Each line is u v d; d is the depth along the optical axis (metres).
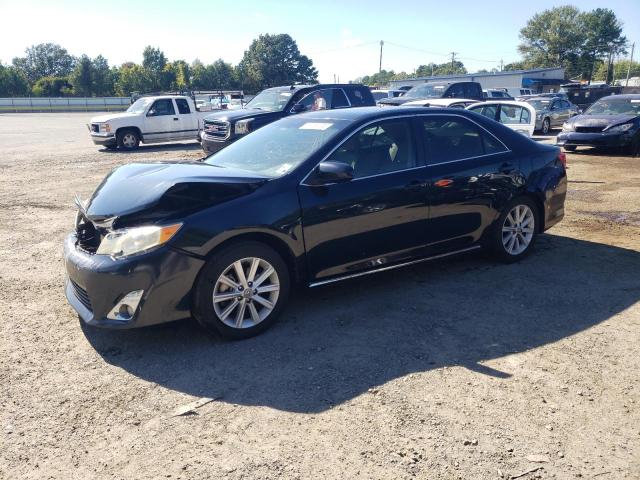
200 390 3.25
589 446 2.72
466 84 19.03
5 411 3.05
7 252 6.15
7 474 2.55
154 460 2.64
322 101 12.83
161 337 3.94
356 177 4.31
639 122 14.09
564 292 4.70
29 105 61.59
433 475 2.51
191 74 96.44
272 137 4.86
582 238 6.42
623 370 3.42
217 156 5.01
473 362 3.53
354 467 2.57
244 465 2.59
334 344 3.80
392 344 3.79
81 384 3.33
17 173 12.20
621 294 4.65
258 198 3.84
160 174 4.10
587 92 33.19
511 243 5.41
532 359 3.56
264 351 3.71
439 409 3.02
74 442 2.78
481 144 5.14
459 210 4.87
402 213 4.49
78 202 4.14
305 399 3.13
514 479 2.49
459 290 4.77
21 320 4.27
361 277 4.85
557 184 5.58
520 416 2.95
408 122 4.73
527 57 98.75
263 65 104.50
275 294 3.97
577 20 93.75
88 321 3.67
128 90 87.50
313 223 4.03
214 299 3.71
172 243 3.52
